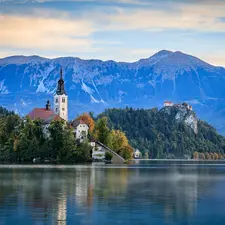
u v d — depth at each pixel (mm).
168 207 128625
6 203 132000
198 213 121312
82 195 148750
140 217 115812
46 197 143750
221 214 120250
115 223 109688
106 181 195625
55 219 112375
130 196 147500
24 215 116125
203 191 163375
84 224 108438
